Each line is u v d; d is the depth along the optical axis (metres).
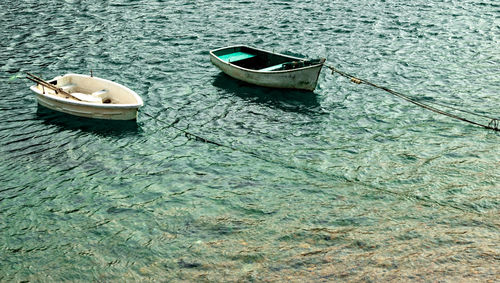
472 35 29.16
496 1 36.12
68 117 19.89
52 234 12.94
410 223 12.61
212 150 17.50
